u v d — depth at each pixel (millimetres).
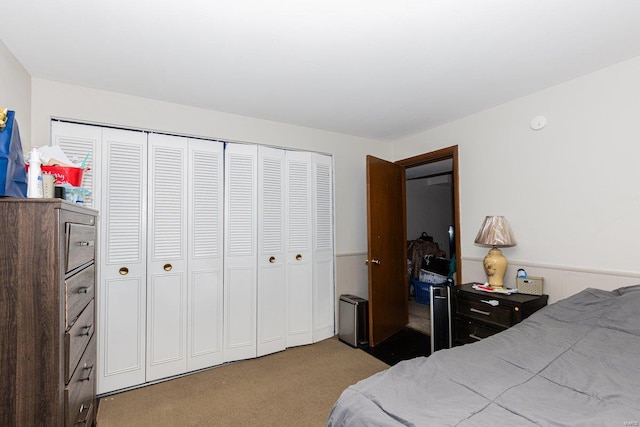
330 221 3525
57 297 1218
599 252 2131
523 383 1173
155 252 2531
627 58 1997
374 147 3869
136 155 2488
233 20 1588
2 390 1167
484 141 2885
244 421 1986
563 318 1804
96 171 2334
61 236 1248
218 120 2850
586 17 1585
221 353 2799
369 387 1167
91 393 1823
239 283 2902
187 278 2662
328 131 3510
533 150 2512
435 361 1350
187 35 1715
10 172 1192
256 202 3006
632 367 1258
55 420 1203
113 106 2416
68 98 2266
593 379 1182
